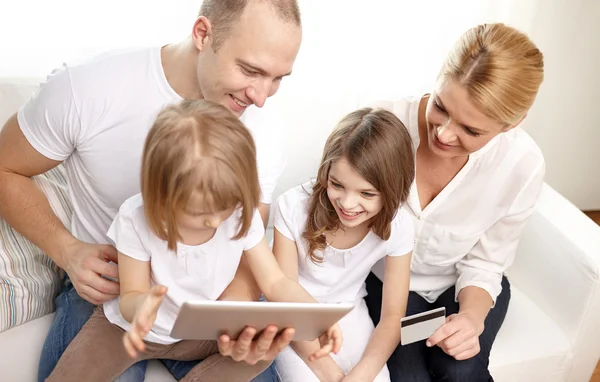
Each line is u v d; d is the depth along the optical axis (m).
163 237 1.17
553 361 1.67
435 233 1.64
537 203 1.79
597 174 2.72
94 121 1.34
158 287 1.02
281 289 1.34
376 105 1.63
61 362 1.29
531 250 1.78
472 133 1.39
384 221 1.46
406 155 1.40
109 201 1.41
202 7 1.31
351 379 1.42
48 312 1.53
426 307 1.70
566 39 2.35
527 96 1.34
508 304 1.73
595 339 1.72
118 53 1.39
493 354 1.61
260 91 1.29
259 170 1.48
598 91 2.50
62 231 1.39
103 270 1.31
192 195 1.08
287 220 1.53
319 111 1.82
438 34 2.05
